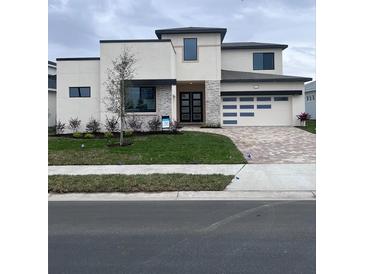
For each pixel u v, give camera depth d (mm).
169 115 21859
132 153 14695
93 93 22172
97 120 22094
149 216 7324
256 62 29484
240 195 9117
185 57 25516
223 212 7578
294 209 7770
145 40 21734
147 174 11172
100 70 21828
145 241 5844
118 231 6383
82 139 18812
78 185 9828
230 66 29641
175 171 11742
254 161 13391
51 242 5840
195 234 6172
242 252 5316
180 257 5156
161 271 4695
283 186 9836
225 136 19234
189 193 9359
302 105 25719
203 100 28125
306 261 4965
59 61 22266
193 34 25406
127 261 5043
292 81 25516
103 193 9484
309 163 12906
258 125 26000
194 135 19406
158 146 16094
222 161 13211
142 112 21938
